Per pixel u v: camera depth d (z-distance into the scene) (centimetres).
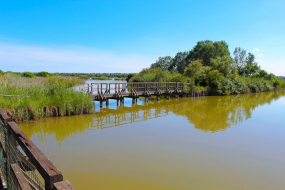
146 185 495
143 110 1523
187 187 490
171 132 941
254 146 774
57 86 1246
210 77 2714
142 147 745
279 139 861
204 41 4903
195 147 752
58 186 136
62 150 708
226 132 954
